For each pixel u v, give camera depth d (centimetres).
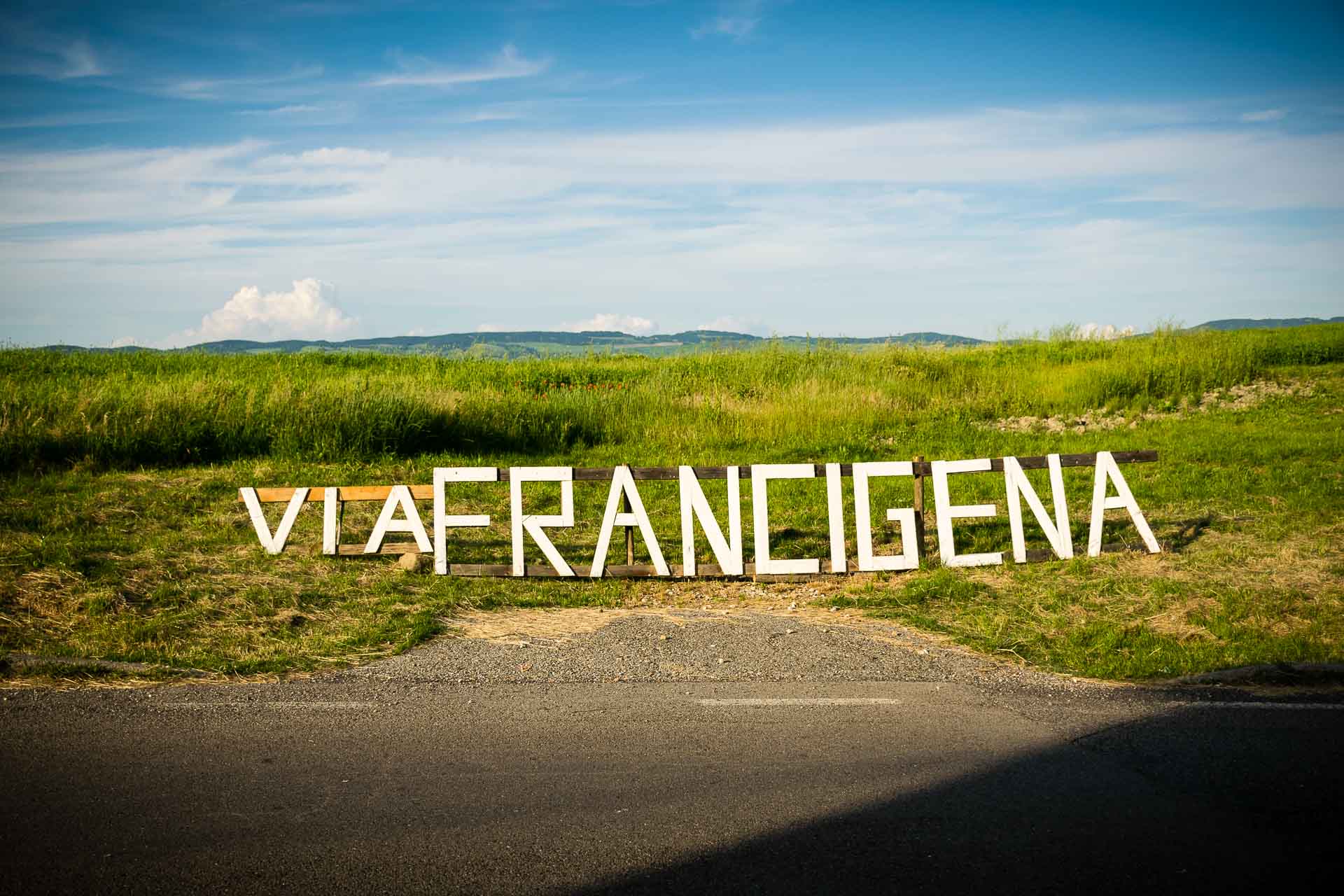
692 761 442
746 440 1545
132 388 1527
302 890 323
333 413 1362
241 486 1144
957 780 415
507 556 938
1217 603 697
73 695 533
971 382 1995
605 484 1263
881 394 1830
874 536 988
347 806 391
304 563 863
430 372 2220
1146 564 838
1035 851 347
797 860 342
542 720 501
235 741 467
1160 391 1822
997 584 807
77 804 391
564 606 777
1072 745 457
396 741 468
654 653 629
